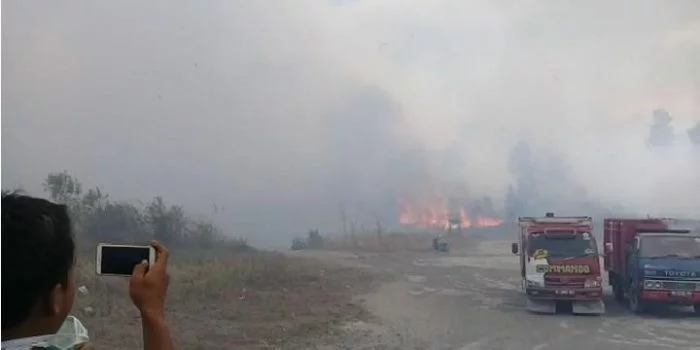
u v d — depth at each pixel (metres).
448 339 3.57
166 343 1.17
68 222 1.25
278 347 3.60
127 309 3.57
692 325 3.55
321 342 3.58
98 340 3.40
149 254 1.36
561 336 3.55
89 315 3.52
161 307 1.23
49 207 1.22
